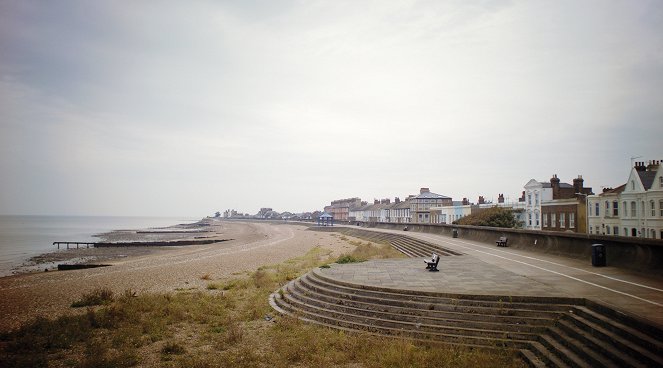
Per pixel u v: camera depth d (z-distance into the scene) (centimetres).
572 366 1078
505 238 3566
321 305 1859
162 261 4550
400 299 1688
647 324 1028
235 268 3775
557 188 5872
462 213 7869
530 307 1452
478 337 1357
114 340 1575
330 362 1316
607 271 2036
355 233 8619
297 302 1994
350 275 2197
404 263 2758
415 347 1332
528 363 1190
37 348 1489
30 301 2436
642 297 1416
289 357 1362
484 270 2222
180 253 5744
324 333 1562
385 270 2384
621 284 1678
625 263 2106
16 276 3641
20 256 6112
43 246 8075
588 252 2447
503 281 1844
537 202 5988
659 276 1828
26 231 14975
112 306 2058
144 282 3058
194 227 18562
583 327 1225
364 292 1816
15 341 1549
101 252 6581
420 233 6181
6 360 1362
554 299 1438
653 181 4197
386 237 5991
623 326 1105
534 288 1641
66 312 2142
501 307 1484
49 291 2755
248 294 2455
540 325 1362
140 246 7694
